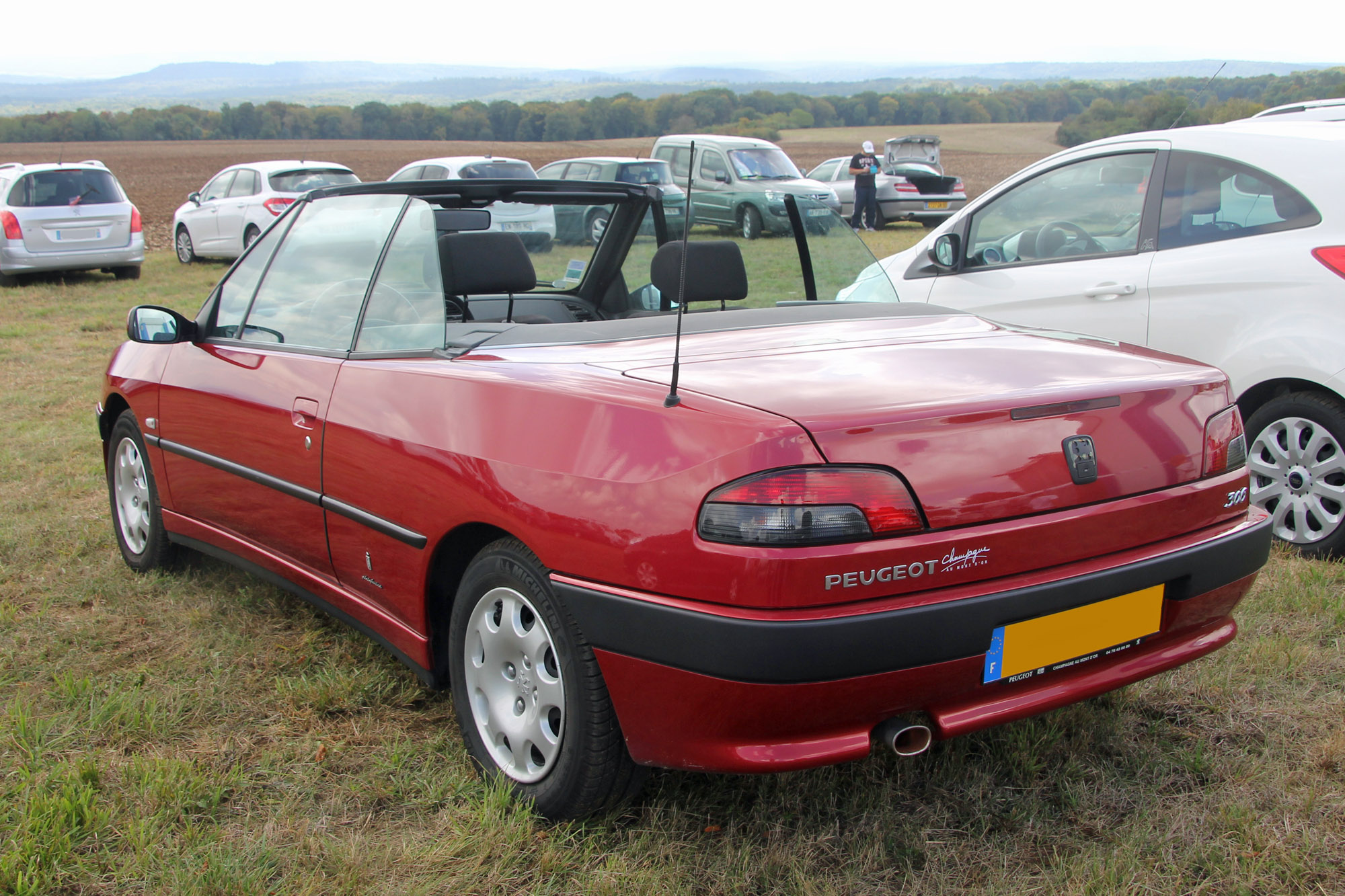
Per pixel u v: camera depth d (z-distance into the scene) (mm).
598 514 1984
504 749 2377
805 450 1803
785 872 2098
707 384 2068
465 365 2451
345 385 2717
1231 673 2904
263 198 14648
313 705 2803
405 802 2352
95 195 13609
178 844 2193
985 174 40469
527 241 3391
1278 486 3947
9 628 3379
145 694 2865
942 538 1859
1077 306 4559
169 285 13555
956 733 1951
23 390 7414
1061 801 2332
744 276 3285
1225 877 2057
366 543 2648
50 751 2570
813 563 1776
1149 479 2121
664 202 3541
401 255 2773
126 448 3904
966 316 2924
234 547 3338
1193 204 4258
